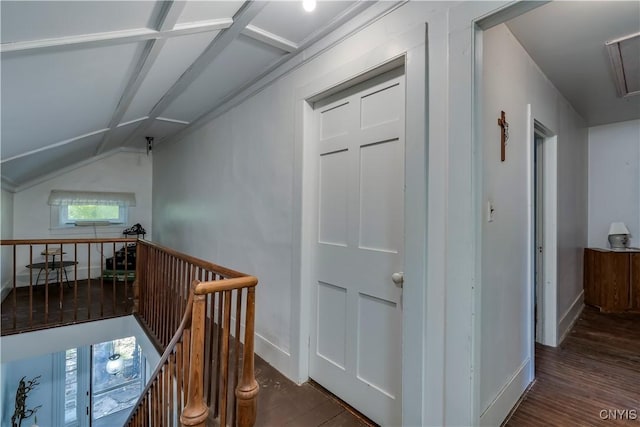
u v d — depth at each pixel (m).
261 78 2.63
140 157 5.70
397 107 1.67
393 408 1.67
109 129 3.56
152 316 3.14
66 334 3.23
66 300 4.09
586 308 3.78
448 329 1.38
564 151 3.05
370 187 1.82
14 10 1.14
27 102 1.95
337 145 2.04
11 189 4.29
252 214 2.82
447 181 1.38
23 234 4.73
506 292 1.76
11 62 1.47
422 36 1.46
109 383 6.16
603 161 3.98
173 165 4.76
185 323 1.52
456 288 1.35
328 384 2.07
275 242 2.51
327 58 2.01
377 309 1.77
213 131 3.52
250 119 2.84
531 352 2.16
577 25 1.82
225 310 1.53
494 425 1.60
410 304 1.50
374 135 1.79
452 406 1.36
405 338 1.52
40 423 4.86
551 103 2.65
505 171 1.74
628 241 3.79
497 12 1.24
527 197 2.10
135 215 5.64
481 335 1.41
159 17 1.58
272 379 2.25
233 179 3.13
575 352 2.61
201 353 1.36
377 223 1.78
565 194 3.09
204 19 1.71
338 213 2.04
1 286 3.97
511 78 1.85
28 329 3.05
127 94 2.56
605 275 3.66
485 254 1.47
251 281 1.54
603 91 2.87
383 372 1.73
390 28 1.62
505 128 1.73
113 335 3.49
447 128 1.38
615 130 3.91
